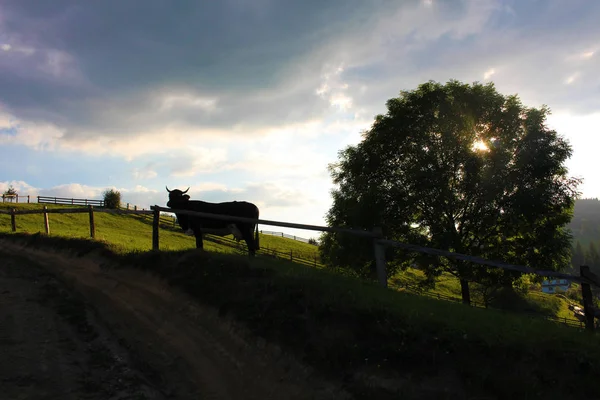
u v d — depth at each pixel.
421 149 22.22
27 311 7.82
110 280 9.83
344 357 5.15
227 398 5.35
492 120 22.27
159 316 7.76
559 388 4.46
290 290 6.89
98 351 6.40
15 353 5.89
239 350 6.12
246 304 6.94
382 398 4.51
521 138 21.52
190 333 6.97
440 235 20.67
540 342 5.23
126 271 10.05
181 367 6.12
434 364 4.92
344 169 25.03
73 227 30.86
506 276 21.22
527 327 6.09
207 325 7.00
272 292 7.10
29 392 4.89
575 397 4.35
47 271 11.32
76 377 5.46
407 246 8.57
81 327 7.30
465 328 5.54
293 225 9.63
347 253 21.83
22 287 9.55
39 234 15.98
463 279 21.44
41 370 5.49
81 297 9.10
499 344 5.11
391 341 5.34
